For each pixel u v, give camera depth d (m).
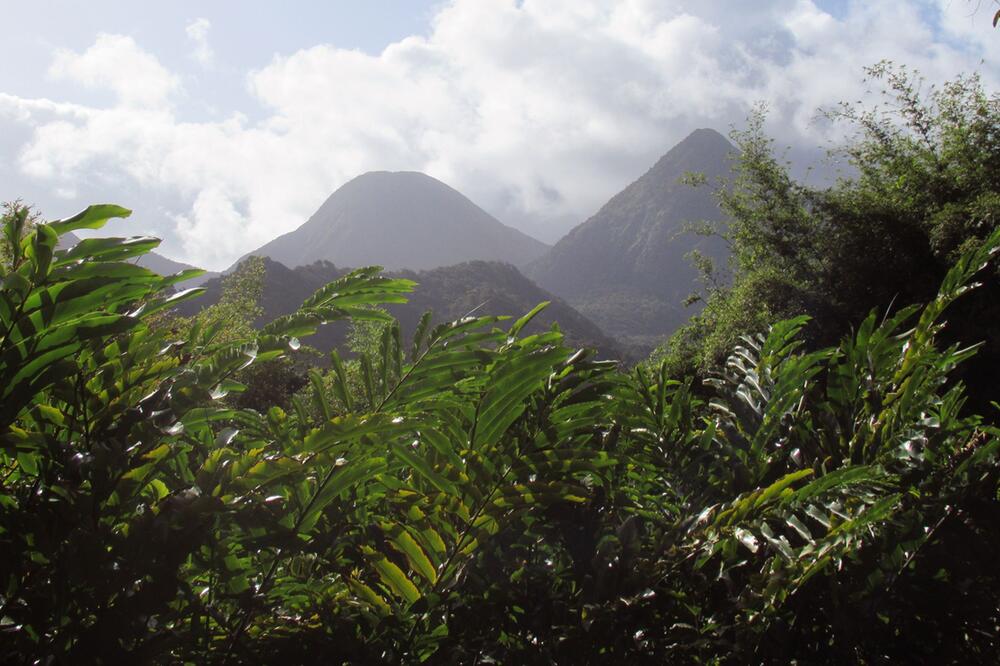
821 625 1.23
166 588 0.94
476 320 1.35
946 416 1.45
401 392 1.31
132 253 1.07
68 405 1.09
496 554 1.23
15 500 1.04
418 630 1.14
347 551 1.24
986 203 16.84
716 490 1.46
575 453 1.25
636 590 1.15
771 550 1.24
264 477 1.04
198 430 1.23
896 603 1.14
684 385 1.68
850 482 1.20
